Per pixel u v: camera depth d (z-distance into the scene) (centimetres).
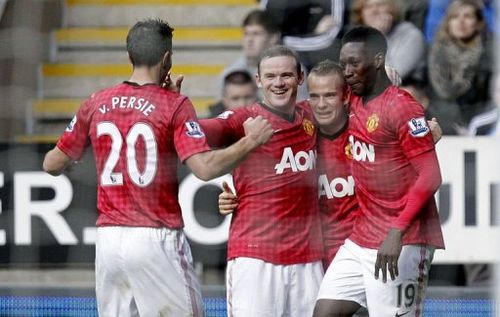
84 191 1970
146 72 1427
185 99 1405
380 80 1445
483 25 2027
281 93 1466
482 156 1802
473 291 1802
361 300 1477
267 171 1473
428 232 1448
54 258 1967
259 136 1332
